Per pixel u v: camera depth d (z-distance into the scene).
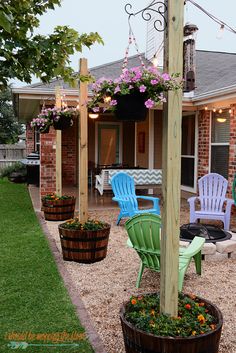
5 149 17.88
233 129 7.32
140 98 2.29
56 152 6.80
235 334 2.72
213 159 8.38
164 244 2.21
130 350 2.12
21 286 3.56
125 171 8.39
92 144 12.29
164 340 1.96
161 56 9.26
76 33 2.06
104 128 12.38
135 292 3.51
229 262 4.43
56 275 3.89
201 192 6.37
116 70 9.25
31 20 1.99
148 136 10.70
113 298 3.36
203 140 8.65
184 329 2.05
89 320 2.89
